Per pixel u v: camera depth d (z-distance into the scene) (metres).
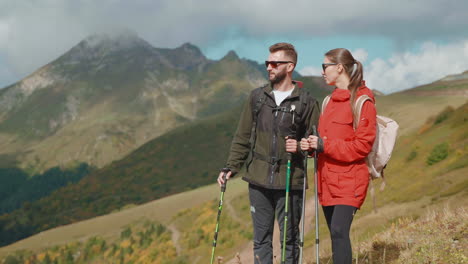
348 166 3.25
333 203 3.26
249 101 3.89
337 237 3.17
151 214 101.44
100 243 95.25
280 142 3.66
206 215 74.50
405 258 3.81
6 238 171.25
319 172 3.41
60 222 174.88
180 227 83.69
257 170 3.72
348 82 3.39
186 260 57.34
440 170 29.97
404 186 29.95
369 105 3.21
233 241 50.91
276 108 3.68
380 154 3.30
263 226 3.78
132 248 86.12
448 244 3.79
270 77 3.82
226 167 3.91
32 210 192.50
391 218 17.94
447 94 126.12
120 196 191.00
